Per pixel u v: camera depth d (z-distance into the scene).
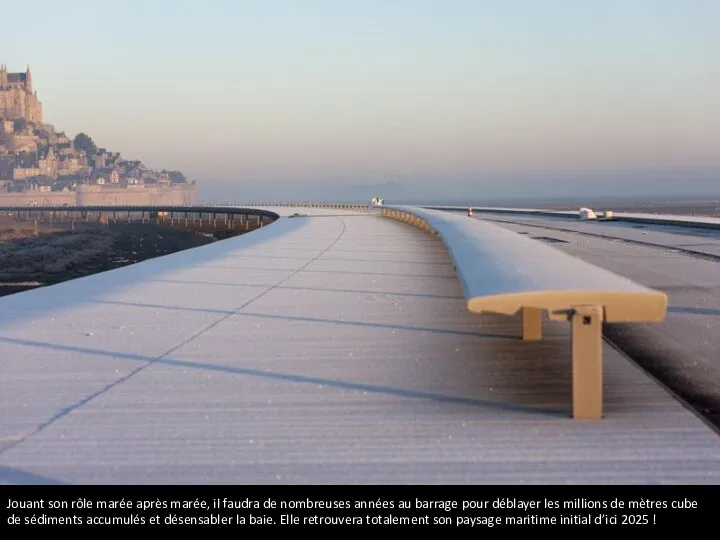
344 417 7.11
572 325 6.99
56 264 49.28
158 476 5.73
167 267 21.25
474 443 6.34
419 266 21.44
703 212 96.75
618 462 5.88
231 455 6.12
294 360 9.47
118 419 7.08
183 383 8.36
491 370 8.91
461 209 88.44
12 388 8.18
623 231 40.16
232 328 11.68
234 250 27.45
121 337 10.98
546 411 7.23
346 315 12.88
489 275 8.65
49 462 6.01
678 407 7.35
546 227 45.88
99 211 188.50
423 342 10.60
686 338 11.32
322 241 32.50
